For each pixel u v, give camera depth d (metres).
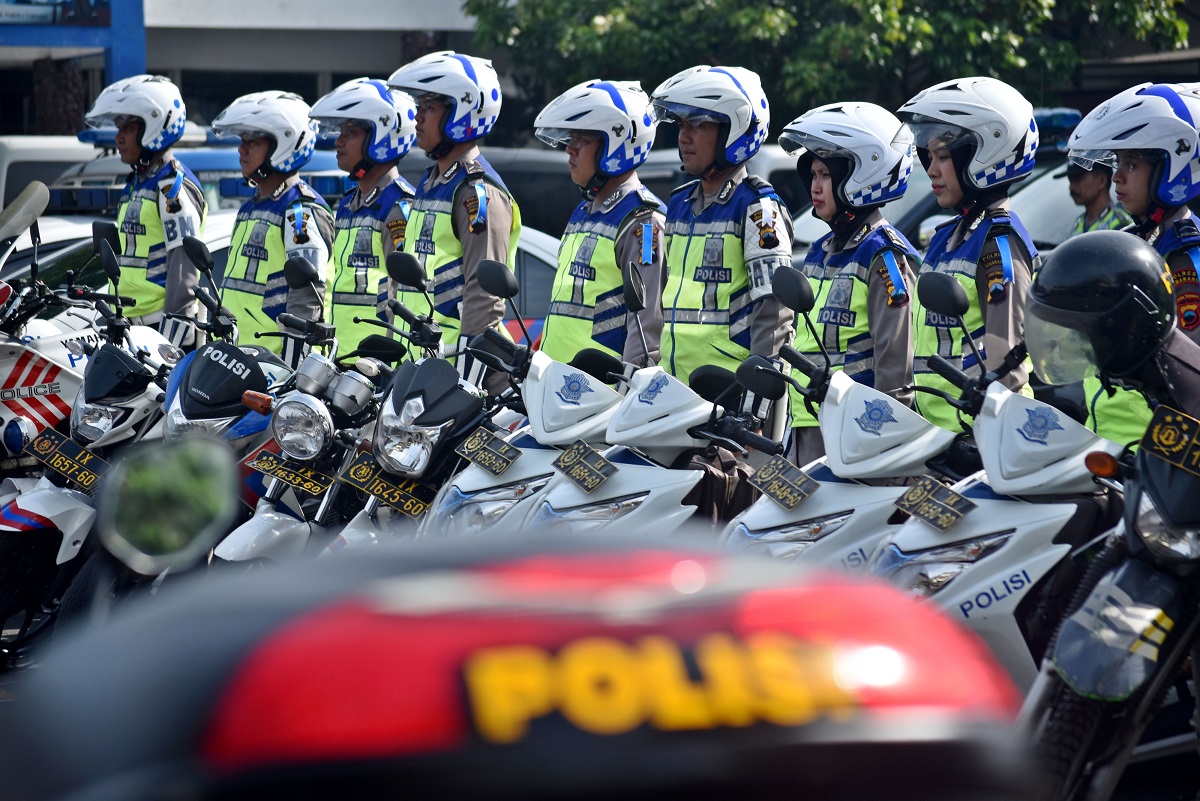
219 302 13.34
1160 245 12.16
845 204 12.82
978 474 9.70
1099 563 8.43
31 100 46.19
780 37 39.53
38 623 13.84
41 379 14.93
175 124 20.20
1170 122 11.86
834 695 2.65
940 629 2.91
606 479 11.01
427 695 2.45
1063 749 7.78
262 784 2.36
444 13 49.78
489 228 15.91
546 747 2.45
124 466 8.23
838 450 10.12
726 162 13.74
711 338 13.83
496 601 2.66
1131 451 8.91
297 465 12.28
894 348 12.38
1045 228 24.42
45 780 2.43
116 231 14.52
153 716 2.44
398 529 12.21
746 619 2.72
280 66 50.09
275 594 2.81
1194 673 8.32
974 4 38.62
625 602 2.70
